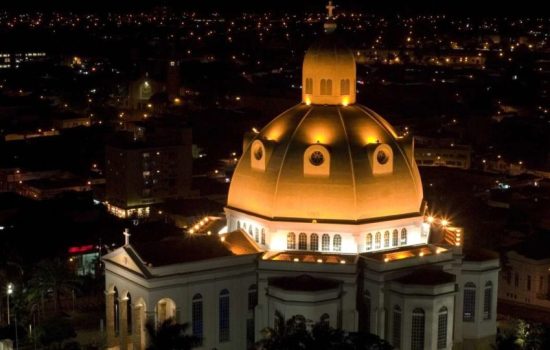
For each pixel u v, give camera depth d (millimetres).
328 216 198500
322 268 193750
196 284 193875
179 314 192750
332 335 162375
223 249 199875
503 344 187250
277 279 194750
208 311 196125
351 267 192375
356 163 199625
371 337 163125
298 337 161375
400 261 194625
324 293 187625
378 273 191750
